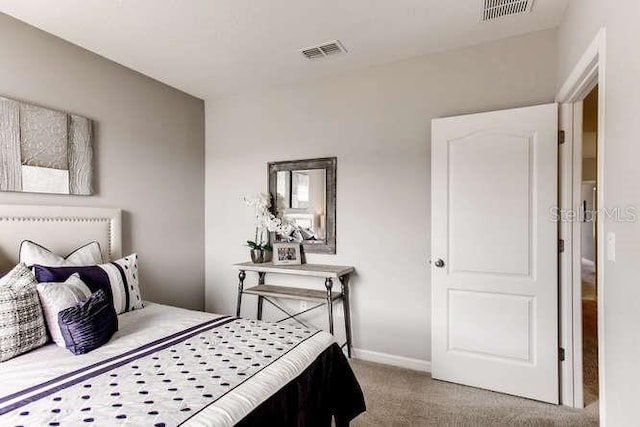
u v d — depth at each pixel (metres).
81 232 2.62
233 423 1.18
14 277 1.83
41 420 1.12
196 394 1.30
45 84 2.47
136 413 1.17
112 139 2.93
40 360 1.61
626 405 1.31
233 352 1.69
